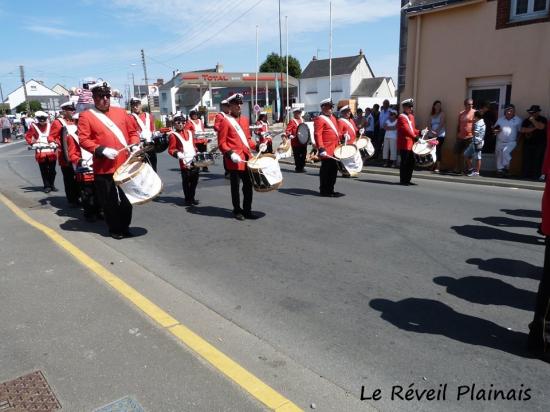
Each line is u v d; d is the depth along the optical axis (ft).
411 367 11.66
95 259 19.25
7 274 17.17
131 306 14.61
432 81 45.83
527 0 38.27
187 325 13.67
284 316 14.39
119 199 21.91
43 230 23.43
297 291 16.26
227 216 27.27
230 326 13.74
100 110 21.16
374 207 28.99
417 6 45.06
